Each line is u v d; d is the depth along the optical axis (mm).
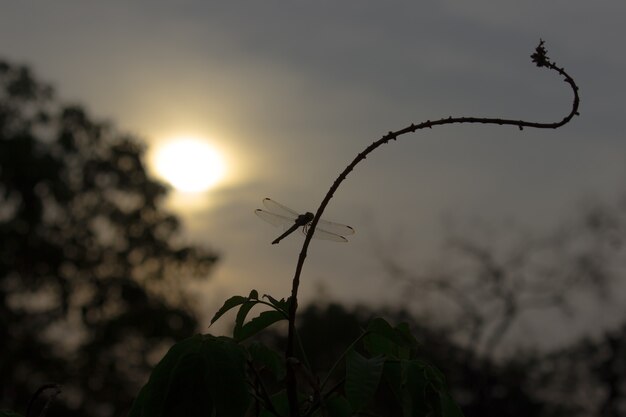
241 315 3088
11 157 34375
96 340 35844
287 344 2811
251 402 2787
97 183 37125
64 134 36031
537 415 37625
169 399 2652
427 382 2752
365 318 32656
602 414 37750
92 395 35281
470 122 2855
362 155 2799
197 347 2736
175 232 38312
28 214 35062
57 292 36125
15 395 34656
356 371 2711
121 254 37406
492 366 37938
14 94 35344
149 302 36781
